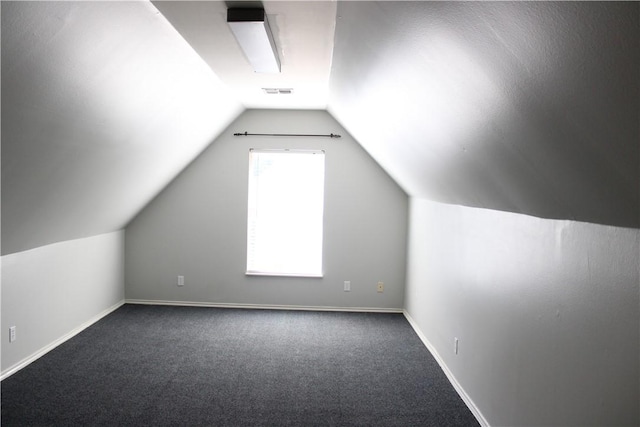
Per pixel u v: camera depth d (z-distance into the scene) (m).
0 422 2.24
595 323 1.34
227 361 3.14
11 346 2.82
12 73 1.48
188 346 3.42
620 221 1.20
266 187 4.54
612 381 1.25
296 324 4.06
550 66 0.90
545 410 1.65
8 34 1.33
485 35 1.01
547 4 0.76
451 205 2.95
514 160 1.48
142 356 3.19
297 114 4.46
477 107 1.38
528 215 1.81
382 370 3.05
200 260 4.56
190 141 3.81
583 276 1.41
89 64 1.76
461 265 2.70
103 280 4.11
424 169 2.77
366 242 4.52
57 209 2.81
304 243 4.55
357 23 1.68
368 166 4.49
